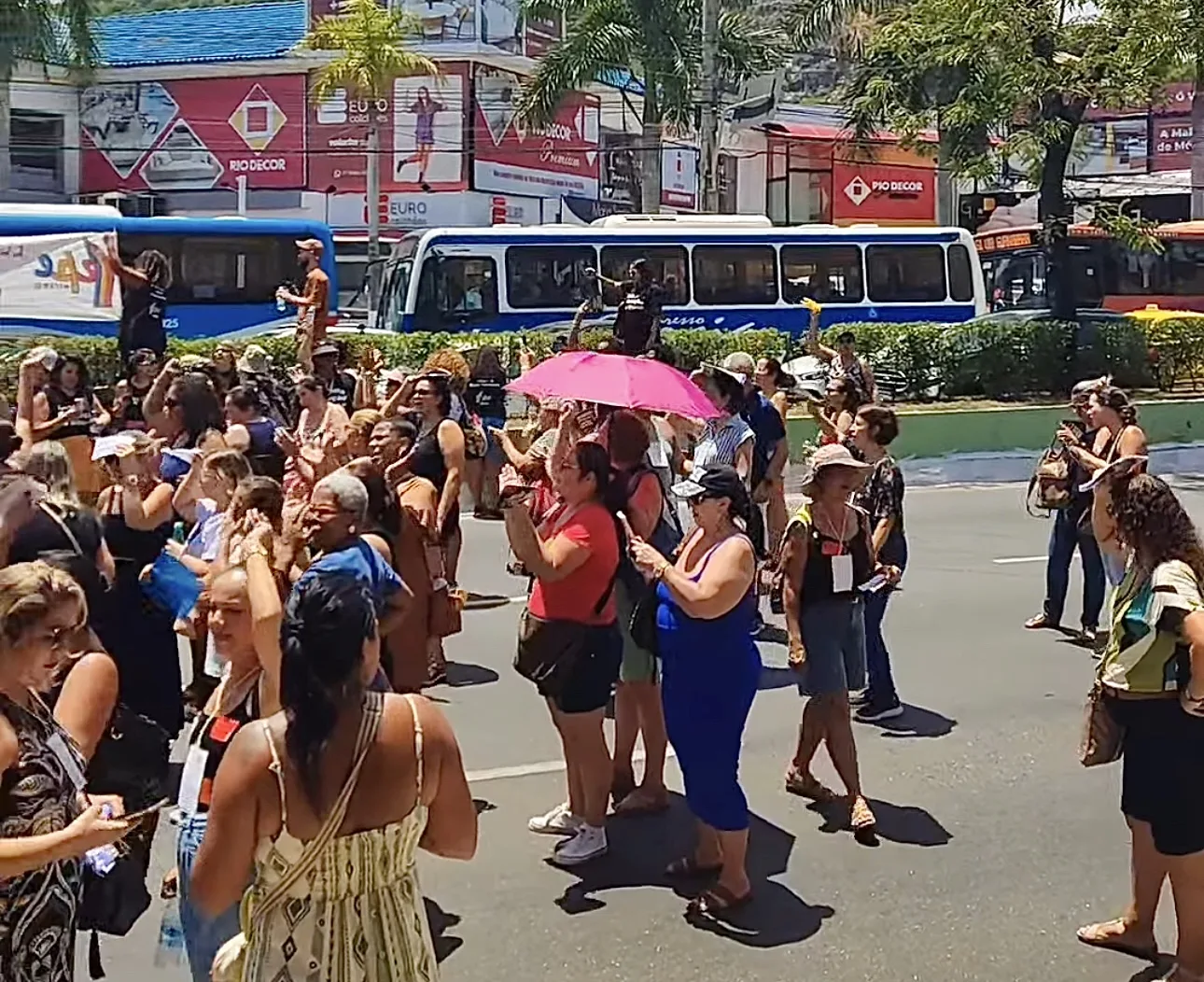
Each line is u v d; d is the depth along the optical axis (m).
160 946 5.30
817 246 32.69
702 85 35.25
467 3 42.50
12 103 43.66
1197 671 5.57
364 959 3.78
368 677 3.85
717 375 10.94
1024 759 8.90
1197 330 32.25
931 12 31.16
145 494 7.44
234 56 44.31
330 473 6.81
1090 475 11.47
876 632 9.62
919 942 6.37
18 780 4.05
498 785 8.32
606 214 46.88
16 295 23.98
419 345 26.92
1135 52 30.12
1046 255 36.28
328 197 43.59
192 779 4.74
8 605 4.11
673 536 8.70
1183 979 5.88
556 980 5.97
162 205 44.69
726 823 6.60
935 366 30.31
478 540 16.44
